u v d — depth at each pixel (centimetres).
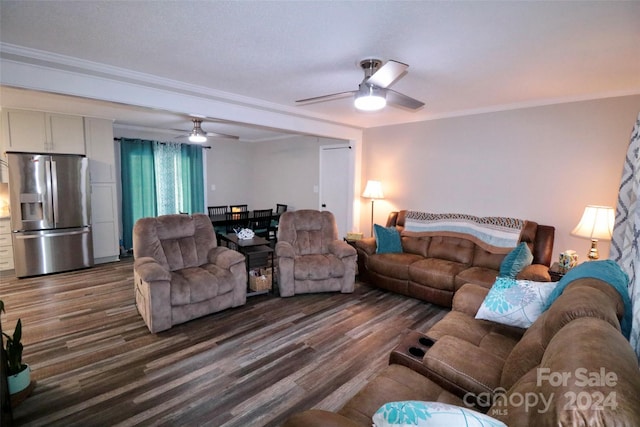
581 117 327
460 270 340
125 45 221
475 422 79
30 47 224
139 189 593
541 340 131
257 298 371
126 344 266
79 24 192
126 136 584
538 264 328
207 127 574
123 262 509
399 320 317
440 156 438
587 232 279
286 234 409
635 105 298
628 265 202
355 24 189
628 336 147
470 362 156
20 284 403
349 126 504
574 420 66
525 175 367
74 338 275
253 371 233
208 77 287
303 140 647
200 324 304
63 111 438
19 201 413
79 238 460
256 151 775
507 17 177
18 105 401
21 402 197
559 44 210
